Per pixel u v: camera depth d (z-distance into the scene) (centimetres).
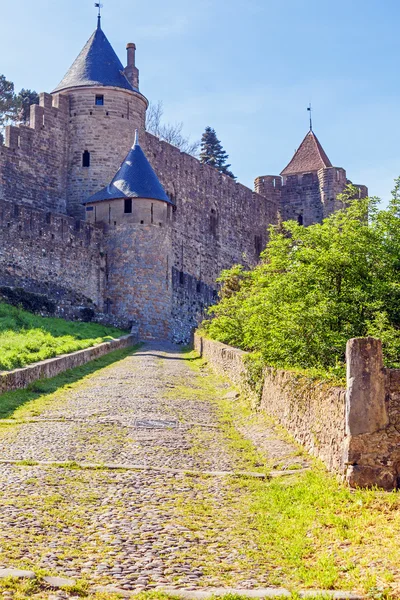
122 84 5594
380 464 952
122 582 664
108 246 5041
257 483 1045
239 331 2970
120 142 5519
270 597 636
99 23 5847
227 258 7238
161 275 5097
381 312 1598
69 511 862
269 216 8050
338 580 680
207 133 9494
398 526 805
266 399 1569
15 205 4216
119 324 4850
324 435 1095
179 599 631
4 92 7819
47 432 1345
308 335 1602
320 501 914
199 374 2639
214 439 1371
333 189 7838
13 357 2048
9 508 852
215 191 7069
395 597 635
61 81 5609
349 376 972
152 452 1222
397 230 1747
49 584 642
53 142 5291
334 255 1669
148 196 5066
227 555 748
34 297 4162
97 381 2195
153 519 851
